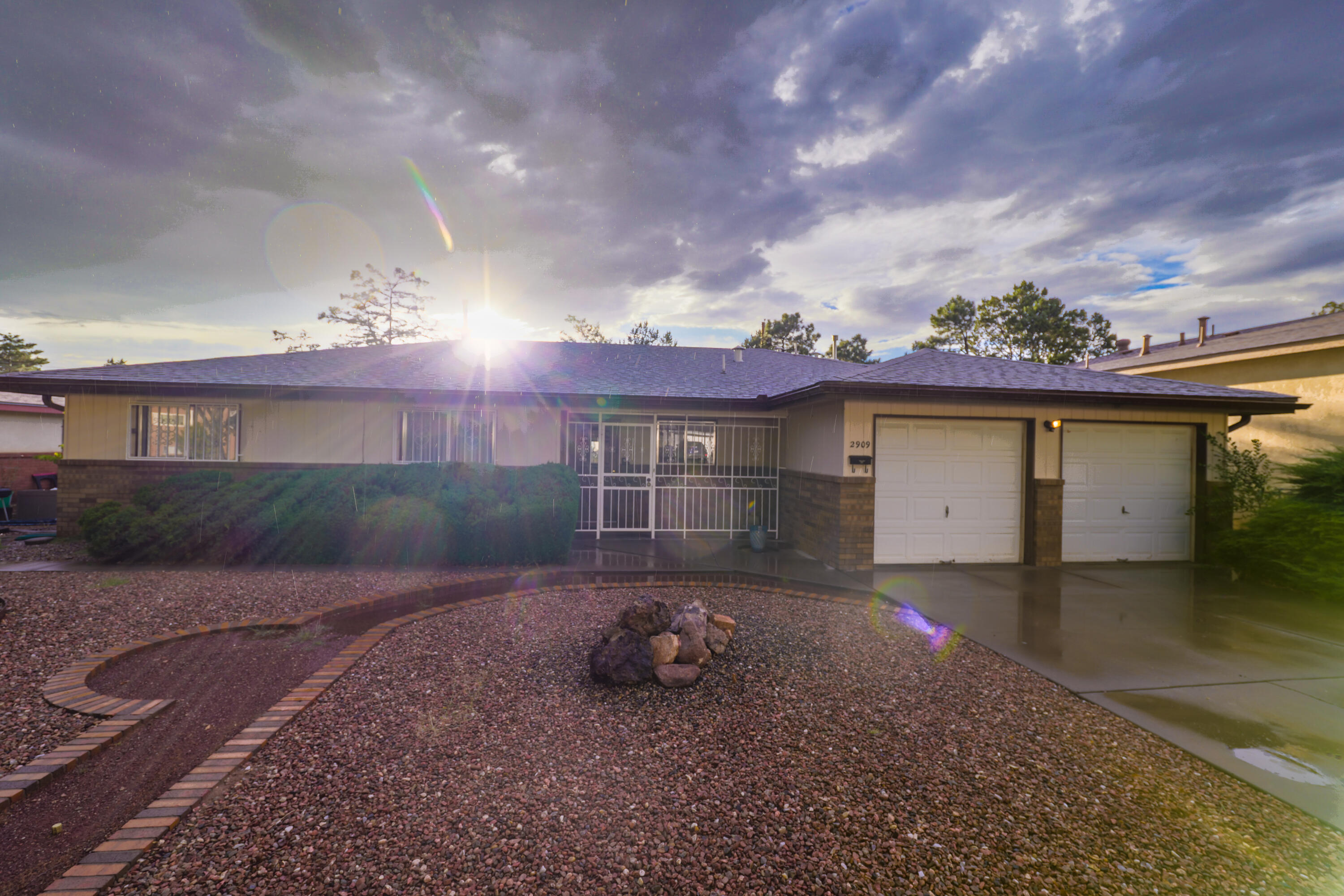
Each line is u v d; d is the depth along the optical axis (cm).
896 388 816
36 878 222
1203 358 1345
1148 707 402
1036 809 278
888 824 263
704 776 301
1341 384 1118
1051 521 907
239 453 1050
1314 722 381
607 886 219
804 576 811
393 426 1080
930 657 497
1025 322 3628
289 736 334
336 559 859
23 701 378
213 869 223
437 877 220
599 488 1144
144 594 654
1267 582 805
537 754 319
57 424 1722
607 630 452
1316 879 232
